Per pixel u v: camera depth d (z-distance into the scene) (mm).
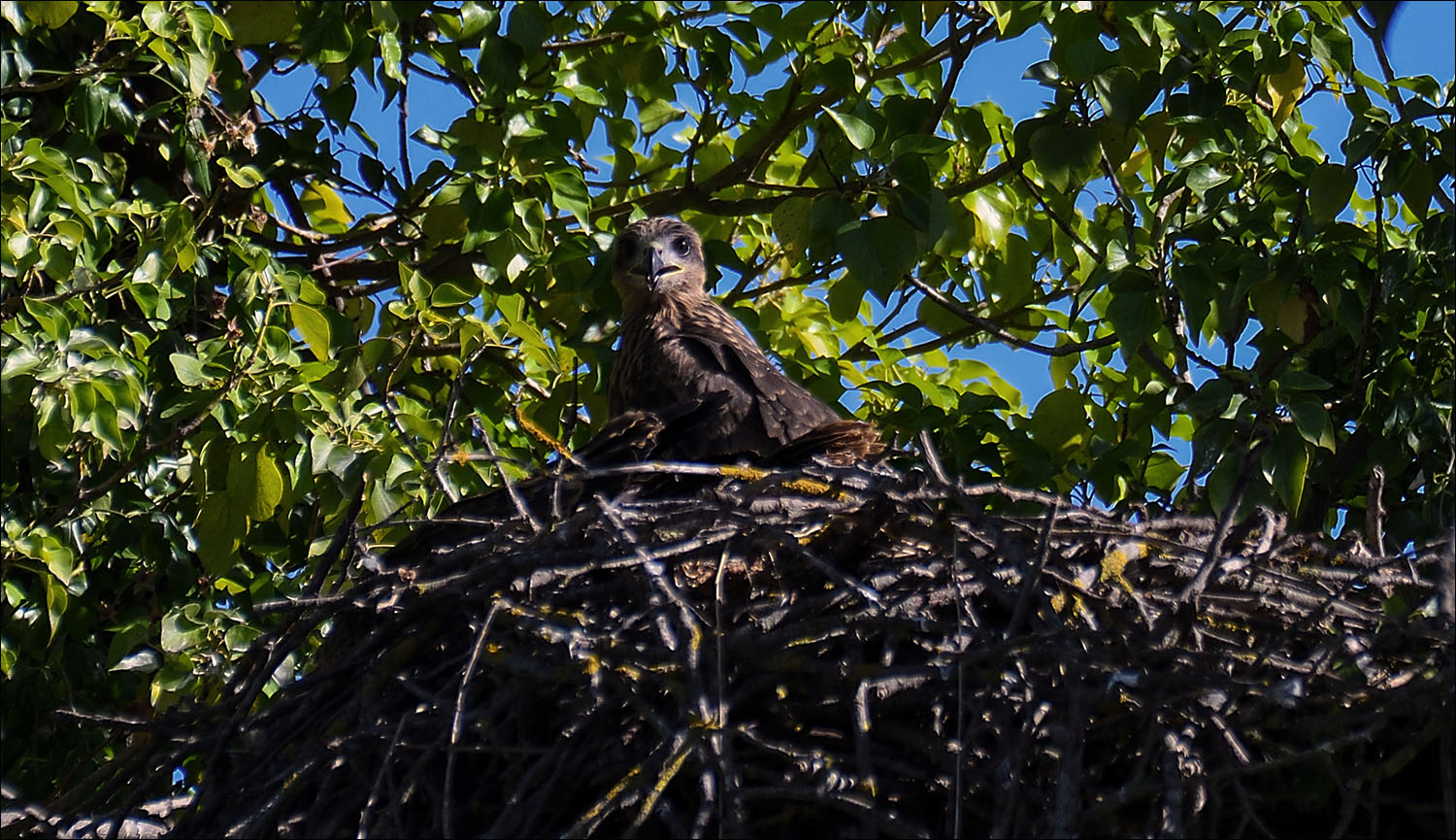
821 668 7965
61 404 10992
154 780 8828
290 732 8891
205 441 11695
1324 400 12211
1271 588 8477
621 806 7488
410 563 9836
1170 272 11719
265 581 11922
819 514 8609
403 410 12086
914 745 7906
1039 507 11758
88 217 11531
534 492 10141
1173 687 7410
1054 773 7703
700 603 8570
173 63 12109
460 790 8359
